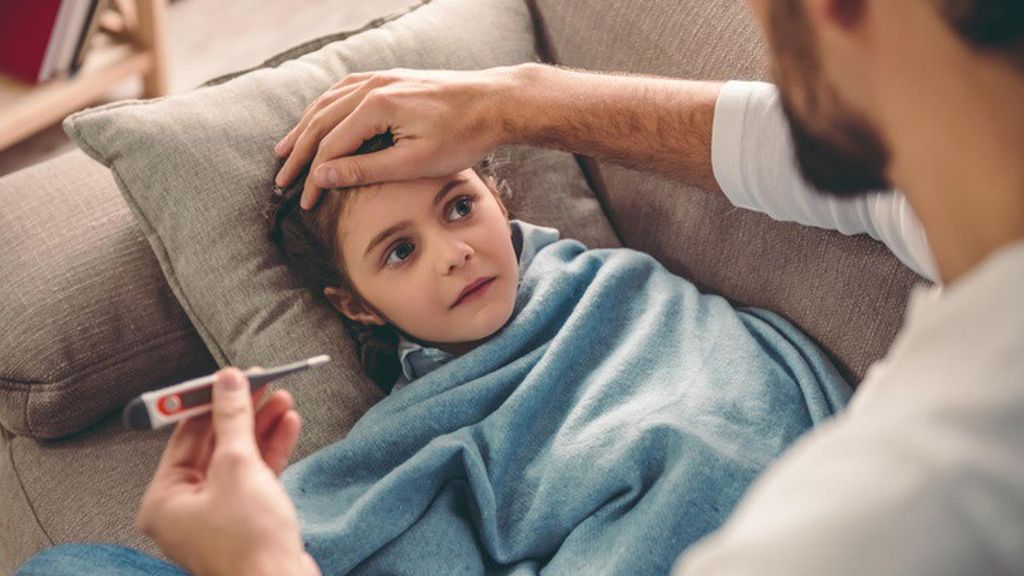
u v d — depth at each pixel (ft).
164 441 3.88
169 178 3.73
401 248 3.60
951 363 1.16
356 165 3.47
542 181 4.32
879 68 1.35
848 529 1.11
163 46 6.72
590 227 4.32
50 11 5.93
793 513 1.16
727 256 4.00
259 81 3.95
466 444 3.35
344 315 3.84
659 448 3.33
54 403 3.72
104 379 3.80
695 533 3.19
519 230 4.07
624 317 3.83
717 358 3.62
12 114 5.97
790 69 1.54
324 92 3.98
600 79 3.59
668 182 4.16
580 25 4.40
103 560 2.57
